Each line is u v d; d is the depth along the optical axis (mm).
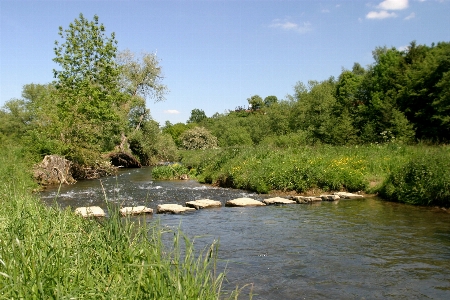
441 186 10930
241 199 12141
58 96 26375
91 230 4684
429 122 34906
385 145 21062
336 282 5172
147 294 3121
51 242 3945
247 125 61219
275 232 7965
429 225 8586
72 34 26812
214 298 3475
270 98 117438
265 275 5418
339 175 14742
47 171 18984
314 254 6410
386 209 10758
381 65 45094
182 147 57500
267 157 18141
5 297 2830
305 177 14836
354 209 10820
